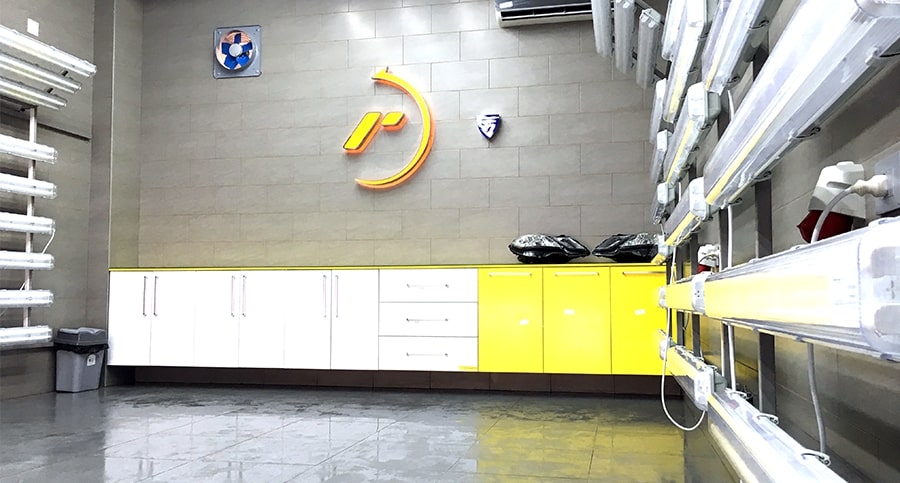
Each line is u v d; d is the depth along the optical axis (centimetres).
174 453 311
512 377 518
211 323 529
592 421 388
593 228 527
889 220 55
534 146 539
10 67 455
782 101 98
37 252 507
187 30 595
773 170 212
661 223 428
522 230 536
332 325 511
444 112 554
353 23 573
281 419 397
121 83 574
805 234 136
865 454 141
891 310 52
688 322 358
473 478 265
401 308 501
